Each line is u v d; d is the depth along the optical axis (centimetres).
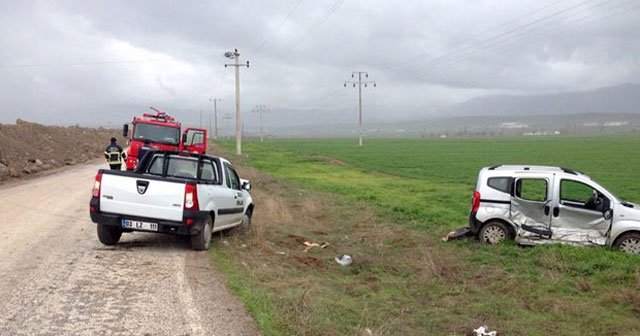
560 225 1301
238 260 1067
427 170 4981
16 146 3809
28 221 1347
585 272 1087
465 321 795
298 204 2112
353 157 7231
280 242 1340
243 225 1433
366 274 1073
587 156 7244
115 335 612
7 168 2809
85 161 4444
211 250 1135
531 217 1318
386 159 6775
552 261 1141
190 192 1084
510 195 1334
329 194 2588
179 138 2608
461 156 7481
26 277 830
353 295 916
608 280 1029
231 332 642
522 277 1042
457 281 1026
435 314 823
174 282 852
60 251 1034
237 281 880
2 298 722
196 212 1088
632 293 929
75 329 623
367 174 4456
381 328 710
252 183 2844
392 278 1048
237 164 4422
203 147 2655
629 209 1263
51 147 4697
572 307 869
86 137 7406
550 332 768
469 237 1406
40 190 2078
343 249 1303
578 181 1303
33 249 1032
